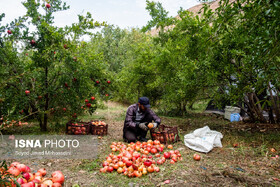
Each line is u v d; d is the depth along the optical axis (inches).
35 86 242.2
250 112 323.3
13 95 218.4
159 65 370.3
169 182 125.5
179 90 313.7
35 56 210.1
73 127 233.6
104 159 167.0
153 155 174.2
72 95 236.2
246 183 122.3
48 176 132.4
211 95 310.0
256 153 177.6
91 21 218.1
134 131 217.9
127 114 217.0
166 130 228.5
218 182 124.8
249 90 205.2
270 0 85.0
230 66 217.3
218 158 170.1
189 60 251.8
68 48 221.8
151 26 224.1
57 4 236.1
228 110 382.0
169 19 221.5
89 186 121.9
